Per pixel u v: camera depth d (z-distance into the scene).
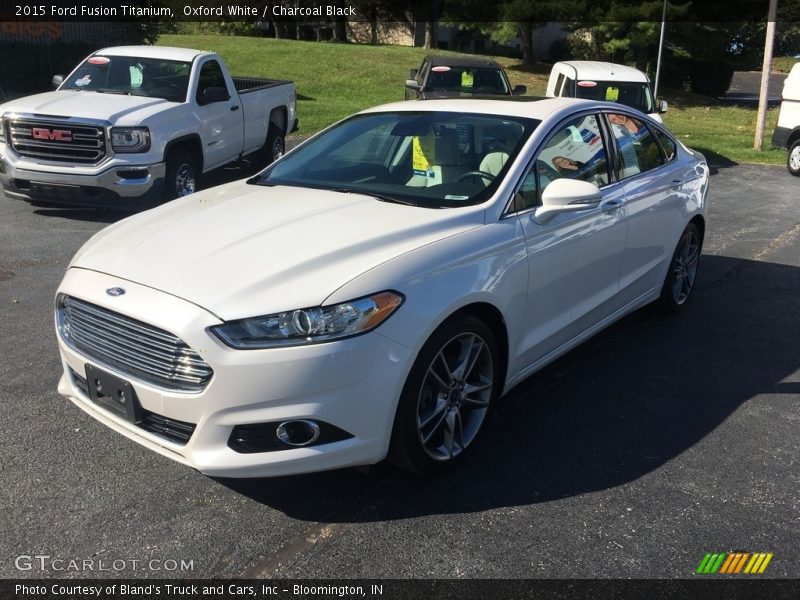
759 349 5.27
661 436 3.97
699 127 21.44
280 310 2.86
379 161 4.30
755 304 6.27
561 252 4.03
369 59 27.69
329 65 25.92
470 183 3.89
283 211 3.69
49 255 6.91
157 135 8.27
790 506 3.36
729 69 34.25
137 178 8.15
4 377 4.43
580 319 4.38
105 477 3.44
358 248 3.20
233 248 3.24
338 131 4.78
